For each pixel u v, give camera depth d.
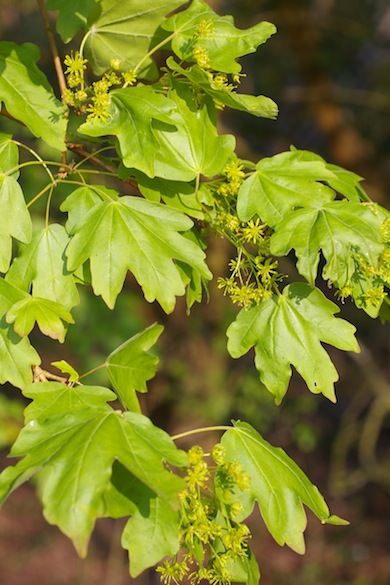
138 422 0.86
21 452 0.86
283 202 0.91
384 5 2.65
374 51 2.76
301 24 2.40
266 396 2.46
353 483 2.53
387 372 2.76
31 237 0.91
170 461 0.85
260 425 2.64
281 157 0.93
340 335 0.92
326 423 3.15
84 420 0.86
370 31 2.60
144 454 0.85
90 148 1.00
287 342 0.92
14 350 0.90
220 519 0.89
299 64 2.46
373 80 2.75
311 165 0.93
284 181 0.92
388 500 2.98
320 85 2.46
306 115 2.63
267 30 0.94
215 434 2.42
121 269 0.90
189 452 0.87
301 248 0.90
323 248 0.90
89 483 0.84
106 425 0.86
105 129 0.90
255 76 2.68
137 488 0.86
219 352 2.42
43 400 0.88
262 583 2.69
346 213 0.91
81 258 0.90
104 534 2.86
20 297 0.90
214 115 0.92
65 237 0.91
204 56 0.92
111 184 1.95
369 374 2.39
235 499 0.89
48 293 0.91
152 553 0.85
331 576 2.74
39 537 2.94
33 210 1.97
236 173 0.92
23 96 0.92
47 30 0.97
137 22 0.97
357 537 2.88
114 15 0.97
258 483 0.90
